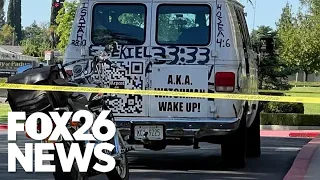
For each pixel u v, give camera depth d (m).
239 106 10.56
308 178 10.33
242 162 11.47
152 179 10.27
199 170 11.38
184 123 10.42
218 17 10.70
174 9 10.80
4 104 34.78
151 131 10.51
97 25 10.92
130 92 10.34
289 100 10.70
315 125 25.06
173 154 14.00
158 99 10.51
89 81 9.73
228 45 10.63
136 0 10.83
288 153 14.64
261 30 31.11
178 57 10.67
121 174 8.65
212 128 10.43
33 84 7.77
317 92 45.62
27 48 69.25
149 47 10.73
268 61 29.97
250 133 13.34
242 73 10.98
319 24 46.28
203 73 10.59
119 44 10.76
